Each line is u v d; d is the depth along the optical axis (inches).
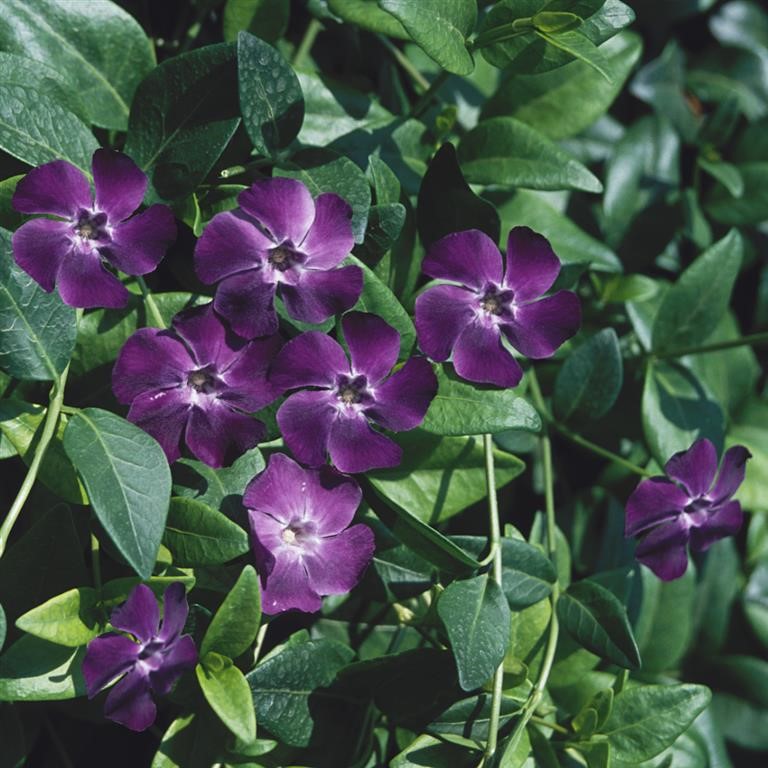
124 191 19.0
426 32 19.8
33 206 18.9
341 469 19.3
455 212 20.3
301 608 19.3
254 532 19.1
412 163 21.7
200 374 19.2
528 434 22.0
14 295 18.9
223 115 19.8
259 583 18.9
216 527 19.0
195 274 20.1
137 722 19.0
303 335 19.2
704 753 22.7
